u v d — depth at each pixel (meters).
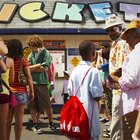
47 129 9.15
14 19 13.62
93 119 5.09
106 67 7.44
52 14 13.63
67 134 5.07
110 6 14.18
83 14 13.81
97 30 13.22
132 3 14.38
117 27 5.70
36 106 8.62
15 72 6.46
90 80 5.11
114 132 5.58
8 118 6.50
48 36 13.35
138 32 4.41
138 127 3.13
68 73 10.98
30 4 14.19
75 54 13.30
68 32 13.20
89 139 5.05
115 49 5.66
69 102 5.12
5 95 5.83
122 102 4.50
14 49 6.47
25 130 9.06
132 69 4.11
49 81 9.70
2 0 14.55
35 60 8.54
